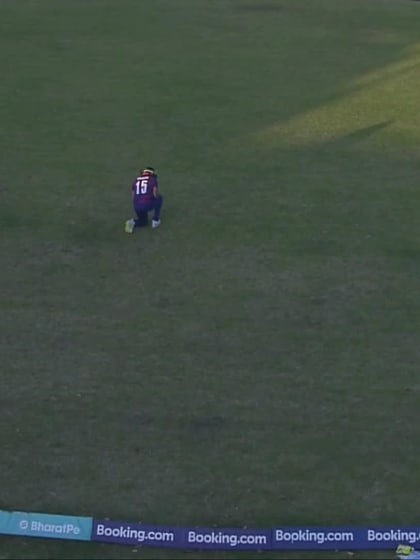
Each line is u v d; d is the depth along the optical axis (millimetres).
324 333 68000
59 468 53500
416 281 75375
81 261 78188
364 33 149125
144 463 54094
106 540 47938
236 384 61719
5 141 103375
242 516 50062
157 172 96062
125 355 64938
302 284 74750
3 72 126250
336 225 85000
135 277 75750
